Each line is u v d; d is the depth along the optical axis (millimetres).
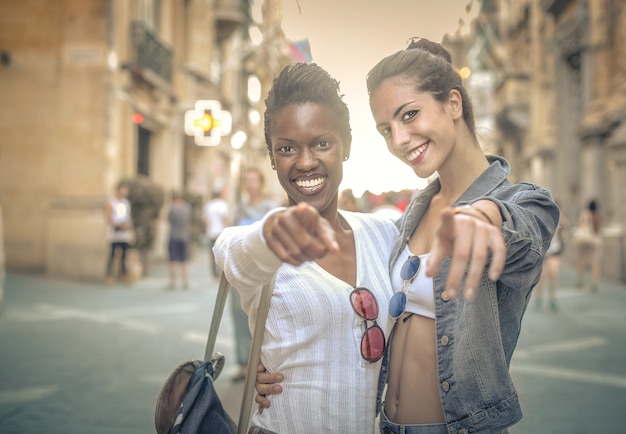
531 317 8711
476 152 1706
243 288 1510
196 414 1612
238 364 5094
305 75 1569
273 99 1612
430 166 1582
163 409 1652
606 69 16047
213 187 22031
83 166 12570
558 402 4562
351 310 1582
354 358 1581
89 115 12602
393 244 1814
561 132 20250
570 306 9883
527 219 1368
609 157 15320
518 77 24875
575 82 19844
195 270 15398
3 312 8320
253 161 30844
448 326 1558
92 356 5930
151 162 16781
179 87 18469
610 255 14164
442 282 1588
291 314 1577
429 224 1732
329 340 1576
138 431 3912
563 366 5703
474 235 1018
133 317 8227
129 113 13836
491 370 1499
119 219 11844
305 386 1567
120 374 5277
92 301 9633
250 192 5816
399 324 1692
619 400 4605
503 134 28578
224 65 21672
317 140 1572
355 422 1563
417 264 1659
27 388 4828
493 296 1510
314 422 1547
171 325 7668
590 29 16672
